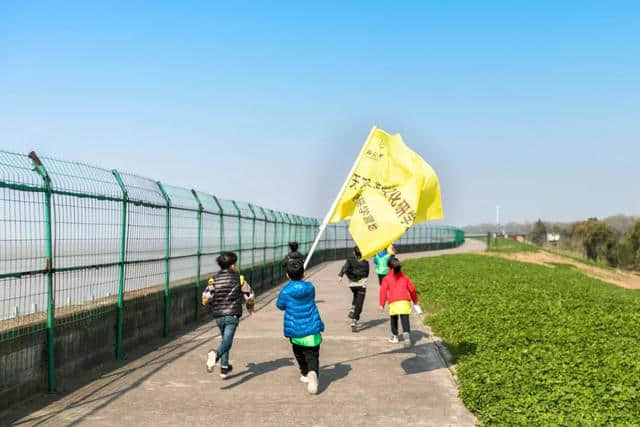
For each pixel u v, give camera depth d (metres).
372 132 8.97
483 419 6.57
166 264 12.20
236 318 8.54
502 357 9.38
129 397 7.61
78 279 8.41
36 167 7.39
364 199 8.84
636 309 17.94
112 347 9.71
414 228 62.47
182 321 13.37
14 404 7.04
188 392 7.89
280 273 26.55
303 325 7.93
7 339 6.86
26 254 7.08
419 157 8.82
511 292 19.64
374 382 8.51
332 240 43.91
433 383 8.45
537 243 117.31
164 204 11.99
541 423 6.36
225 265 8.68
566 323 13.25
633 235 87.25
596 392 7.55
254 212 21.11
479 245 89.00
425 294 18.94
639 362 9.31
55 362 7.94
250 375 8.86
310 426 6.56
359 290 12.94
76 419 6.68
